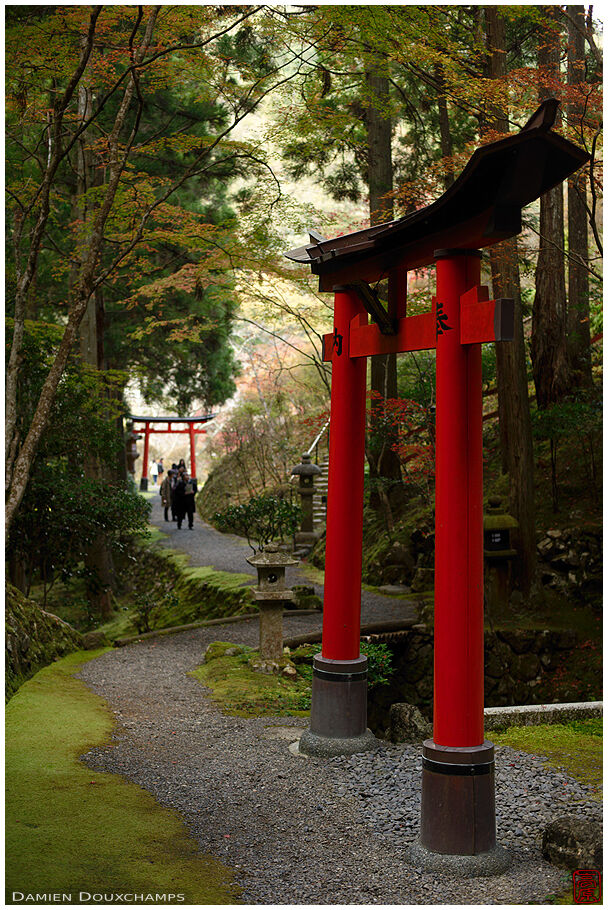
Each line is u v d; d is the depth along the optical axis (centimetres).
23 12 738
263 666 830
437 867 386
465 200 400
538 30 1091
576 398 1246
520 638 976
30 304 1487
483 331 394
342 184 1495
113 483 1269
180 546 1888
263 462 2206
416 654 973
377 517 1498
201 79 799
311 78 902
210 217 1602
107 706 696
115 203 843
